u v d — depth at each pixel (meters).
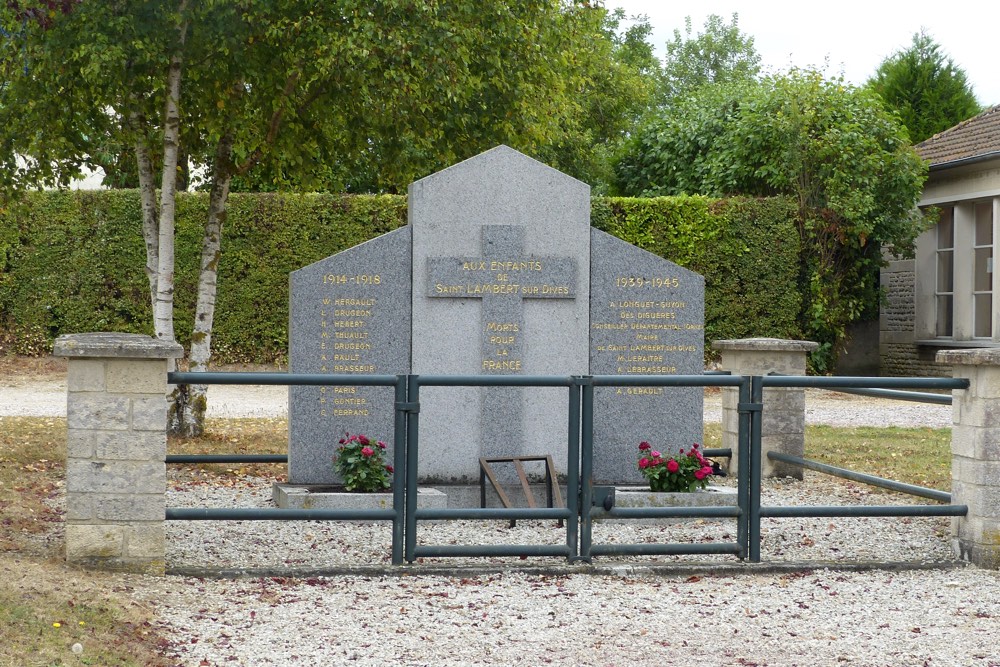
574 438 6.90
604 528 8.57
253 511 6.55
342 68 11.33
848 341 22.59
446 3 11.70
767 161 21.47
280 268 19.77
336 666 5.08
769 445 11.03
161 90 11.85
